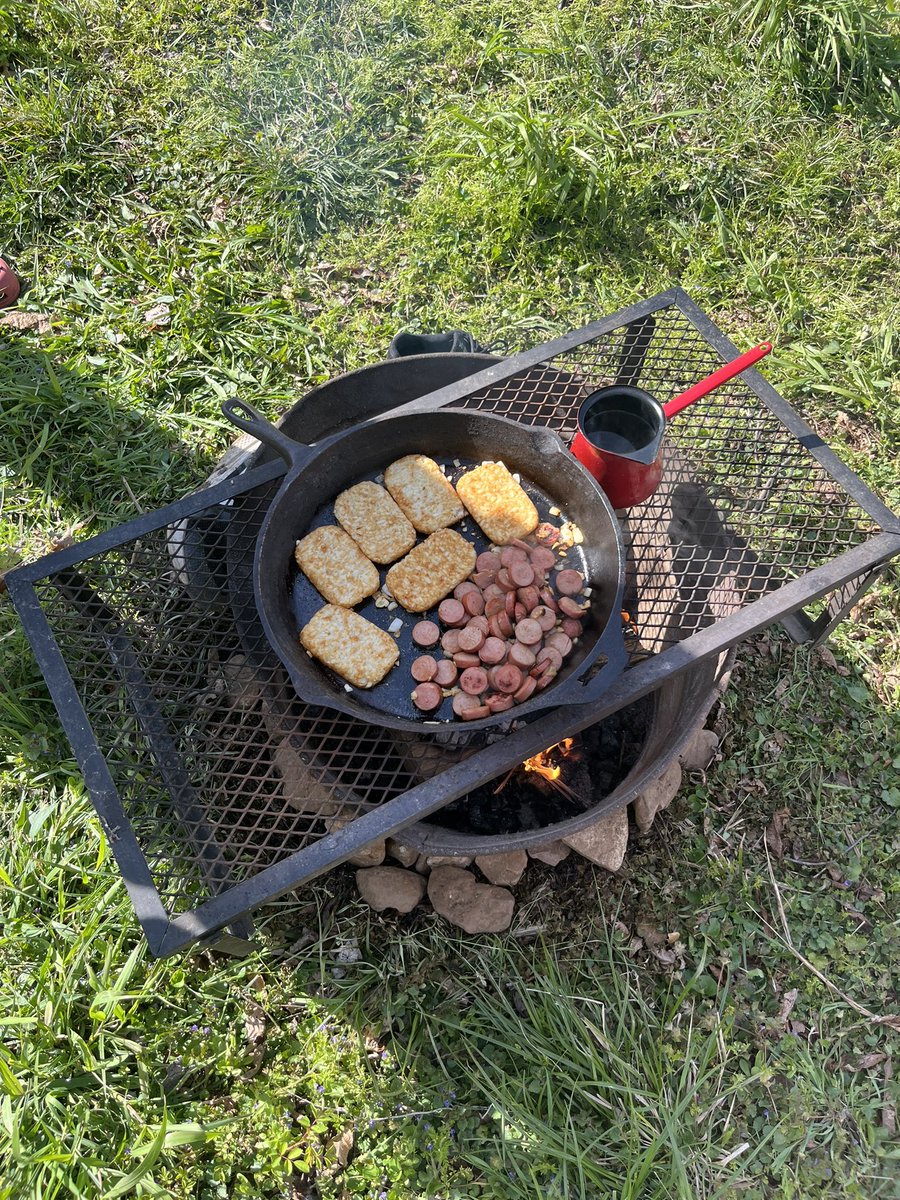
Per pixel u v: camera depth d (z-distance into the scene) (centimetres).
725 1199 93
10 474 132
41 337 143
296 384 144
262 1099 95
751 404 105
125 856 79
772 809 115
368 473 103
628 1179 91
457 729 80
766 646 124
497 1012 100
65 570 94
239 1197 91
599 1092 97
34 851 106
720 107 172
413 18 180
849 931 108
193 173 161
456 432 100
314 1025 100
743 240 159
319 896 106
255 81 169
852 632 126
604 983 103
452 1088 98
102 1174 90
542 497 100
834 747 118
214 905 77
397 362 112
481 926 104
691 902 108
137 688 95
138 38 174
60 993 97
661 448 91
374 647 93
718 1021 100
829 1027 103
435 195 162
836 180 166
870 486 138
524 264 158
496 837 91
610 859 106
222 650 109
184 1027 99
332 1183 93
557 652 89
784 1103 98
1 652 117
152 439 136
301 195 161
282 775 101
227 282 150
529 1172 94
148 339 146
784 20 173
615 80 175
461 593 95
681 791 114
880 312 154
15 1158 89
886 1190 94
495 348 149
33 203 155
